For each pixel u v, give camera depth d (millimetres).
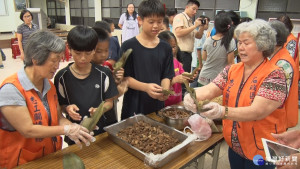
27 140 1201
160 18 1554
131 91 1796
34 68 1132
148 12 1519
